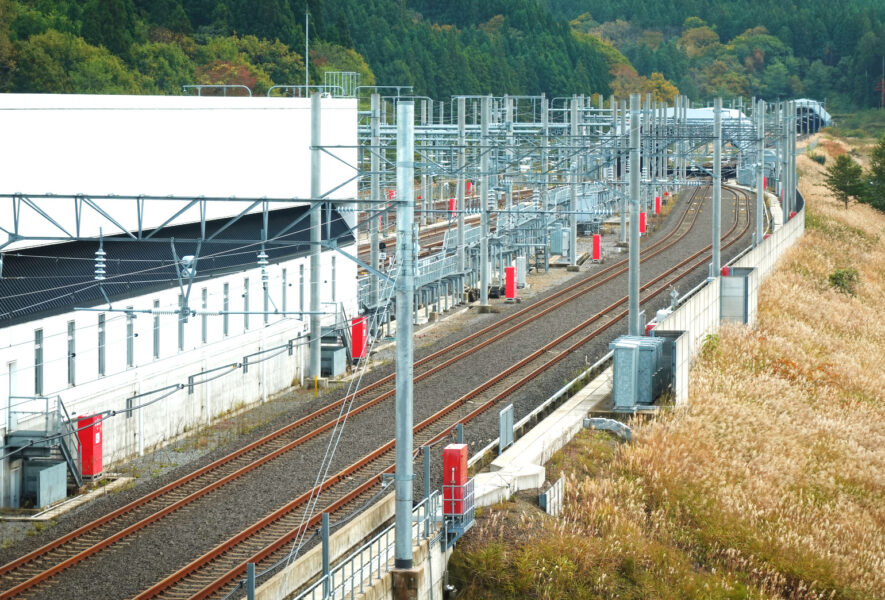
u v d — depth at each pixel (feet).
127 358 134.31
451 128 273.95
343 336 176.96
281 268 171.73
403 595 87.66
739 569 111.86
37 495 111.65
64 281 125.29
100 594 88.12
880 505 138.31
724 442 138.92
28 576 92.02
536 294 249.14
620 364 139.95
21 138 119.34
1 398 113.29
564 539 100.01
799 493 133.08
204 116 156.76
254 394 159.33
